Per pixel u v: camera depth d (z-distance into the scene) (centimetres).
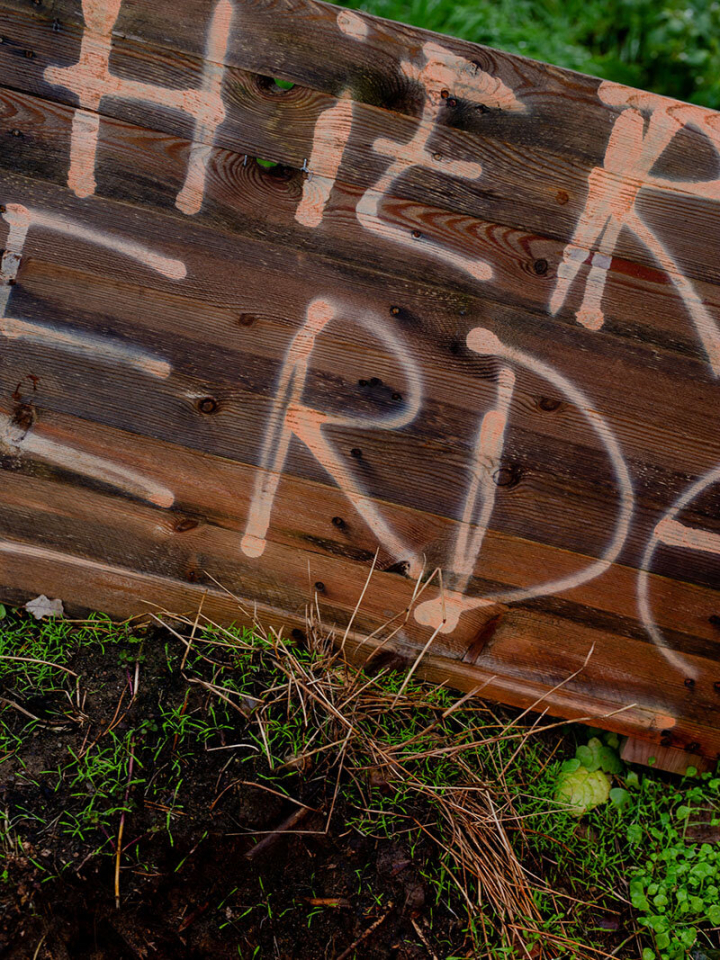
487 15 413
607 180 212
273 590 242
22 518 237
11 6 201
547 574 237
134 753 212
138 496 235
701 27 431
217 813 210
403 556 238
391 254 216
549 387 224
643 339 221
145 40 202
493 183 212
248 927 206
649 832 243
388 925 212
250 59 203
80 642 231
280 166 211
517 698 248
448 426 227
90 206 213
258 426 228
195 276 218
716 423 225
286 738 223
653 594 238
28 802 200
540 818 236
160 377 225
